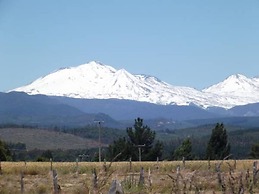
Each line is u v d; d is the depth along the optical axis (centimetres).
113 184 1877
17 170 5959
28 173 5959
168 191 2958
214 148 11488
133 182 3219
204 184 2708
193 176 1975
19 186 3906
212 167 5172
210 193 2581
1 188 3484
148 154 11288
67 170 5975
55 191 2789
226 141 11550
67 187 3653
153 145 11600
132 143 11406
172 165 6300
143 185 3081
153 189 3030
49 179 4359
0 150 11000
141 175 3170
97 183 1862
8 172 5900
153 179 3747
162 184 3238
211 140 11581
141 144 11381
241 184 1705
